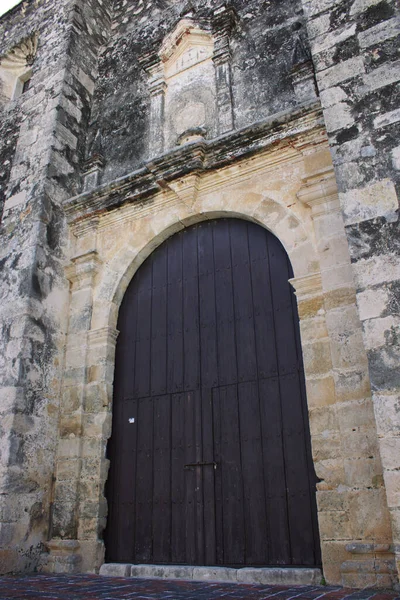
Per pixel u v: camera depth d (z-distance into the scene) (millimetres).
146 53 8258
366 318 4035
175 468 5707
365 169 4500
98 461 5996
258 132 6254
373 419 4496
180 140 7145
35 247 6898
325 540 4449
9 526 5547
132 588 4418
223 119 6953
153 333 6520
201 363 6008
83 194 7355
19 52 10078
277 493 5047
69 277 7172
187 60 7891
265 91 6871
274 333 5664
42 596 4031
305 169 5867
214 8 8203
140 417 6172
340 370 4785
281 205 5945
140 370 6418
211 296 6273
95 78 9078
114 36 9508
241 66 7289
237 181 6430
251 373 5641
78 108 8461
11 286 6867
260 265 6074
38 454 6090
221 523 5230
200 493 5457
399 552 3414
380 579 4082
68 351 6762
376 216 4293
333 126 4812
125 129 8148
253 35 7441
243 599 3779
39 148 7852
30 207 7328
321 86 5047
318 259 5418
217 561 5105
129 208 7137
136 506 5777
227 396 5691
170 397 6062
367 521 4285
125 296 6969
